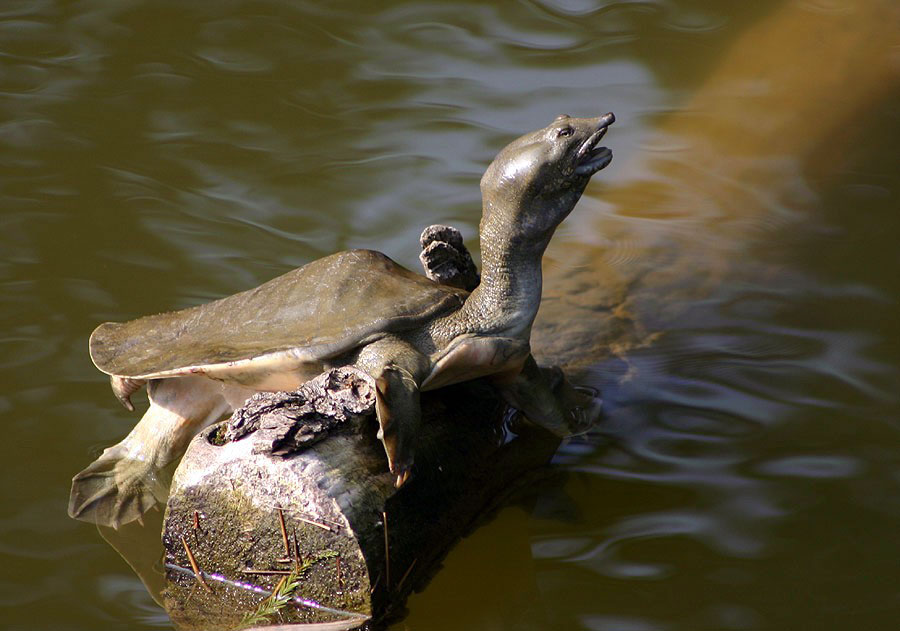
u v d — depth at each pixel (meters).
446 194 19.19
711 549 11.61
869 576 11.18
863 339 15.29
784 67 23.52
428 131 21.38
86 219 18.36
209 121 21.73
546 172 11.48
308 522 10.27
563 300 16.05
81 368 14.94
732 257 17.36
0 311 15.91
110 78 23.20
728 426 13.56
